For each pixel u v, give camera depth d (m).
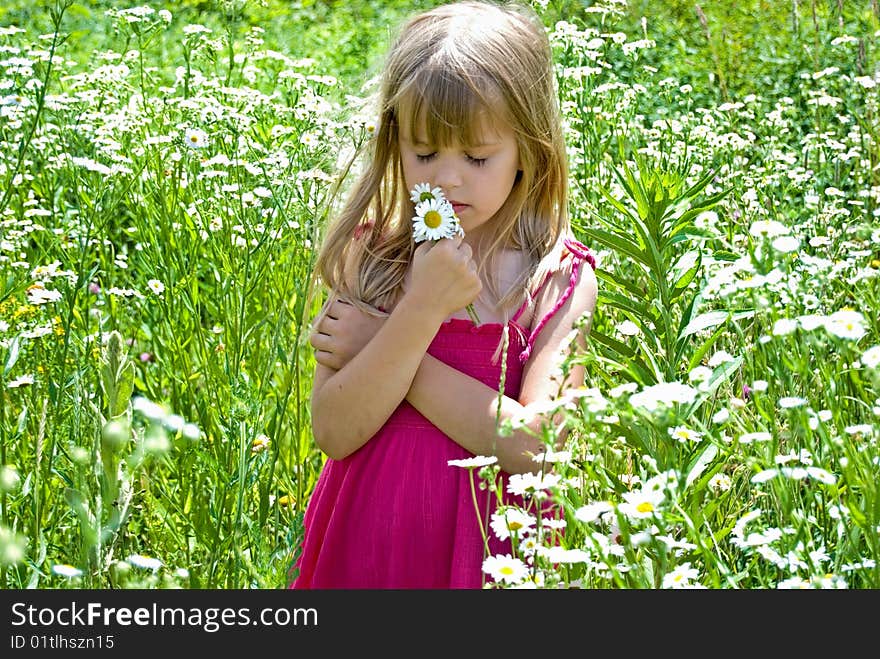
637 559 2.18
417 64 2.52
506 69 2.49
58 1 3.46
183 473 3.15
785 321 2.06
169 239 3.87
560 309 2.57
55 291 3.45
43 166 4.56
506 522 2.10
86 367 2.93
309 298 3.10
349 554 2.51
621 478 2.70
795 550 2.08
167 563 2.76
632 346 3.35
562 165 2.68
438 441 2.49
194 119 4.40
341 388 2.47
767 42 7.71
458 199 2.49
